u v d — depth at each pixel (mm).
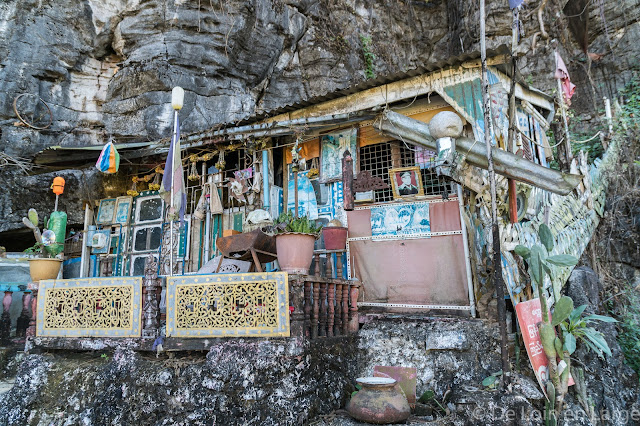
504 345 4570
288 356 4441
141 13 10375
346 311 5801
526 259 4930
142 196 9109
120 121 10109
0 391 6211
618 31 13531
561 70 7629
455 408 4652
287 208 7680
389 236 6691
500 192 5672
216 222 8086
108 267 9031
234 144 8023
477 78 6102
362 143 7227
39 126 10039
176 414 4445
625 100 12977
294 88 12469
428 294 6328
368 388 4648
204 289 4812
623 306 8156
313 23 12961
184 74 10258
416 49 16156
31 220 6531
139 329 5020
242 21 10836
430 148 6172
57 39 10273
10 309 7594
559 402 4531
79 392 4965
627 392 6199
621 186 10250
